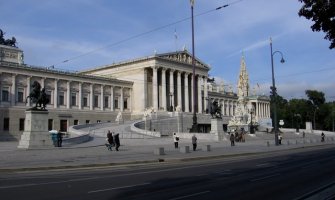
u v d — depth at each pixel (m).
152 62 131.50
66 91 114.75
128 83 135.12
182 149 46.16
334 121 182.25
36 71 105.88
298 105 189.88
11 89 100.00
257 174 24.42
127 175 23.81
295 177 22.75
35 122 47.50
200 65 151.12
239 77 125.50
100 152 44.72
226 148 57.22
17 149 46.22
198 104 149.00
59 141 51.47
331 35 15.97
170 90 136.62
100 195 15.90
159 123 105.50
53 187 18.23
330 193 15.45
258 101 190.62
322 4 15.26
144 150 49.38
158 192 16.81
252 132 106.00
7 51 109.62
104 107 126.44
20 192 16.59
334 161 34.38
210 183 19.97
